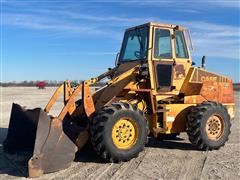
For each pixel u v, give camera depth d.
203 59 10.31
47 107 8.95
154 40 9.41
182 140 11.02
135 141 8.34
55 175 7.30
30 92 47.22
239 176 7.29
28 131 8.70
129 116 8.23
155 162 8.36
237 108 21.61
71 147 7.74
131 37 9.98
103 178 7.14
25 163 8.14
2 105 24.17
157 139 11.06
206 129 9.48
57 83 96.19
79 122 8.96
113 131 8.11
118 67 9.93
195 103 9.88
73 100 8.26
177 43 9.87
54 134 7.51
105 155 8.04
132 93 9.20
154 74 9.38
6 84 102.75
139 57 9.59
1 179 7.09
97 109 9.02
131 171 7.62
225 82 10.62
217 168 7.88
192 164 8.21
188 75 9.93
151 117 9.34
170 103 9.62
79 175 7.31
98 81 9.37
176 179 7.10
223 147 10.02
